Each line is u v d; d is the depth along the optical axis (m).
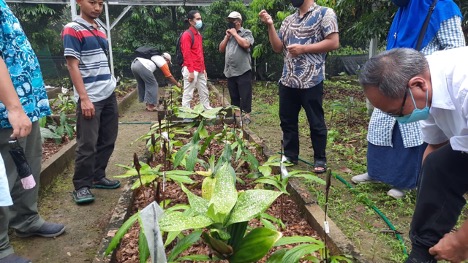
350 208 3.13
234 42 5.96
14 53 2.30
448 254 1.70
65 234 2.86
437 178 1.89
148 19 13.01
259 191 1.84
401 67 1.56
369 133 3.35
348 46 14.58
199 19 6.26
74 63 3.05
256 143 4.19
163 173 2.66
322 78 3.68
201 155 3.85
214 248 1.81
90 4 3.14
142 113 7.72
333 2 6.43
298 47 3.49
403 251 2.50
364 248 2.57
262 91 10.52
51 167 3.81
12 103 2.00
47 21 12.98
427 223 1.94
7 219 2.17
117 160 4.64
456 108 1.57
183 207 2.22
